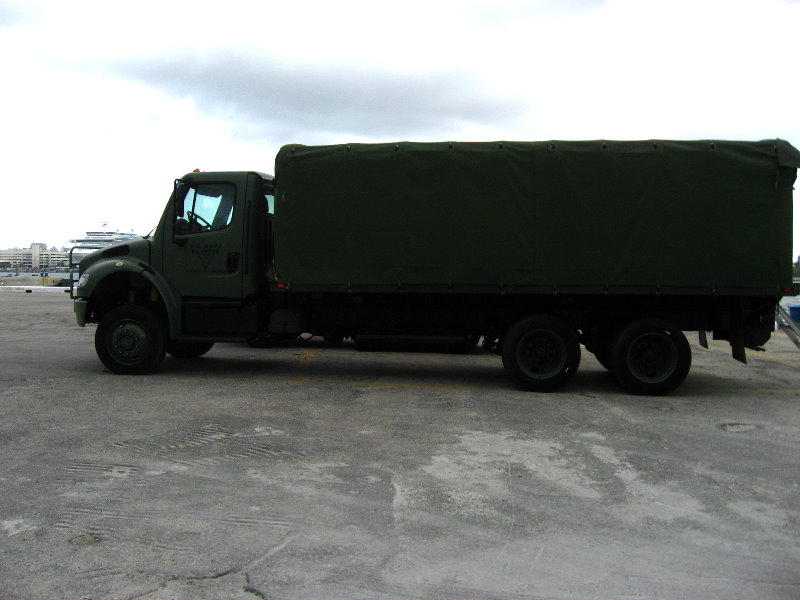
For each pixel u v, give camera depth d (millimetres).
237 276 8836
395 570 3398
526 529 3938
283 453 5434
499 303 8531
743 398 8078
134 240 9109
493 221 8125
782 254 7879
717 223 7895
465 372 10078
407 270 8273
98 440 5746
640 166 7949
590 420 6754
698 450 5668
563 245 8047
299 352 12359
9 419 6473
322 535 3820
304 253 8445
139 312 9016
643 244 7961
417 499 4414
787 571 3434
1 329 16625
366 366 10594
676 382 8078
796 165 7789
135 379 8836
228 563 3453
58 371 9398
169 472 4910
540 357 8336
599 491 4605
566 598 3137
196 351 11164
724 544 3758
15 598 3066
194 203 8953
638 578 3340
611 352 8242
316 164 8398
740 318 8172
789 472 5078
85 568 3377
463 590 3203
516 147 8086
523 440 5922
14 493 4434
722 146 7898
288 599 3098
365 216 8328
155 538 3748
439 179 8188
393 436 6016
